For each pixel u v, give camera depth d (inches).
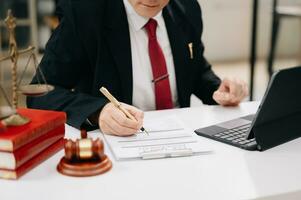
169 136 42.0
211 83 62.8
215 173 34.1
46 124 35.9
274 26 172.6
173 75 59.7
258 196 30.5
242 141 40.6
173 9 61.5
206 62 66.9
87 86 57.8
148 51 56.9
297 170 34.9
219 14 198.1
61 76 54.7
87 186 31.6
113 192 30.7
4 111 35.0
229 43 203.6
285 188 31.7
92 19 53.9
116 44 55.2
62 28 55.2
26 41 147.4
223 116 50.4
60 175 33.3
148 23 56.6
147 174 33.8
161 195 30.3
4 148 32.0
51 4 150.0
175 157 37.4
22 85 38.5
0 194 30.3
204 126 46.4
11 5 147.0
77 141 34.2
